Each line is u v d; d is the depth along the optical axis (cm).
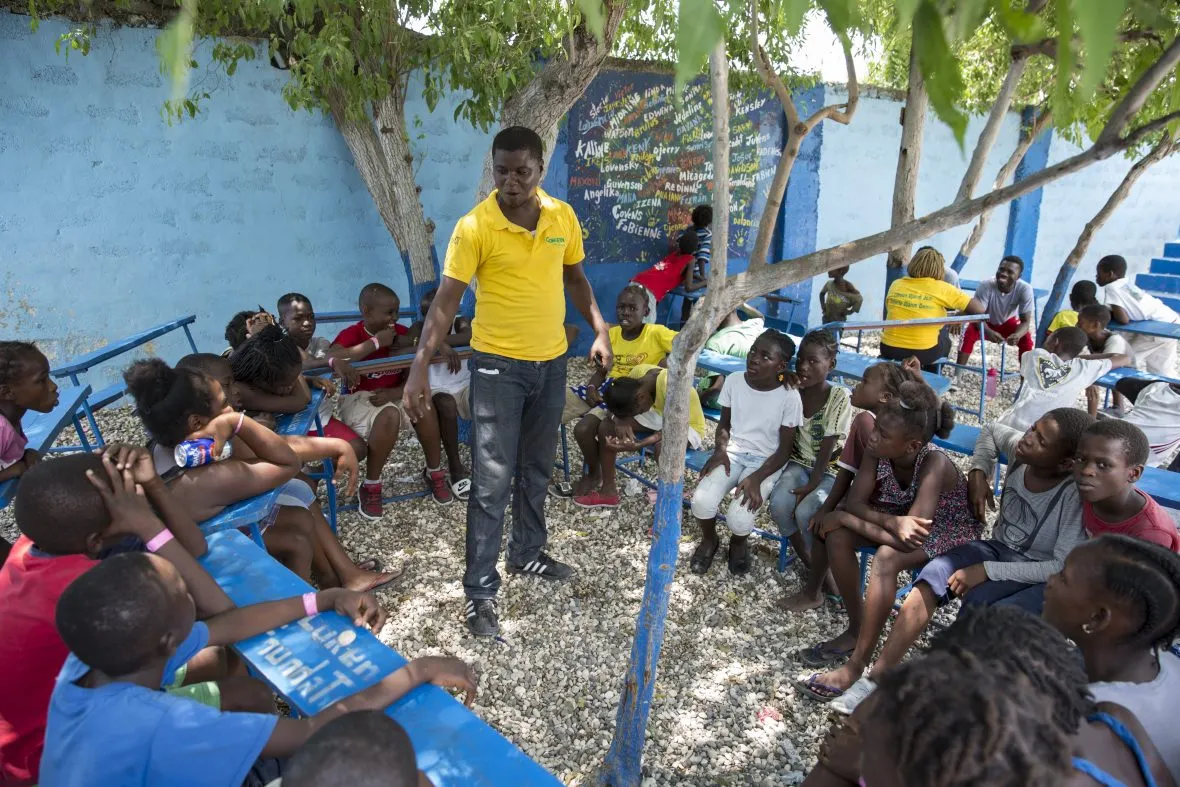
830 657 311
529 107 471
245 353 342
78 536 189
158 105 566
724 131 176
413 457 510
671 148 762
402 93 514
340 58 406
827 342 356
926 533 285
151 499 220
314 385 390
